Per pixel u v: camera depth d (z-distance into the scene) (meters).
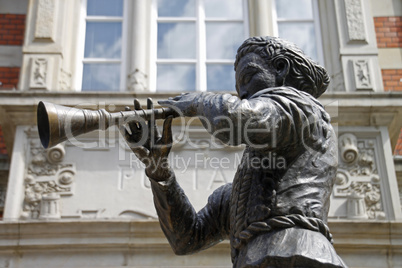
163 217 3.03
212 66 11.19
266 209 2.62
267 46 2.94
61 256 8.38
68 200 8.88
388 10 12.15
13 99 9.34
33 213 8.80
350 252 8.42
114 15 11.51
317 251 2.48
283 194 2.65
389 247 8.41
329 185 2.73
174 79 11.01
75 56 10.98
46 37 10.61
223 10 11.63
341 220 8.48
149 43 11.21
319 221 2.60
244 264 2.53
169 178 2.89
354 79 10.44
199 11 11.58
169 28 11.41
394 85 11.44
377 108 9.46
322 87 3.02
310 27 11.40
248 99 2.67
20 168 9.04
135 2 11.41
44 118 2.52
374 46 10.74
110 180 8.99
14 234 8.38
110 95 9.38
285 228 2.58
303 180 2.68
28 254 8.38
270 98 2.64
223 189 3.23
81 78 10.95
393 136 9.89
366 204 8.98
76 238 8.37
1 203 10.06
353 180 9.10
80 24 11.34
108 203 8.88
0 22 11.98
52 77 10.32
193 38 11.37
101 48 11.22
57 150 9.09
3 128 9.64
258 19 11.38
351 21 10.98
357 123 9.45
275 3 11.63
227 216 3.13
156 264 8.34
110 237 8.38
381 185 9.09
